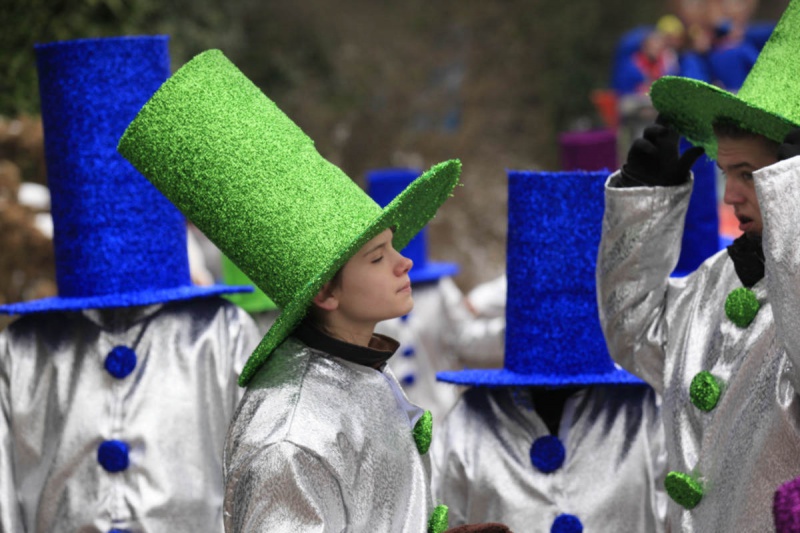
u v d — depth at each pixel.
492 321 14.44
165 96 7.30
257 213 7.13
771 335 7.41
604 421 9.52
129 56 9.66
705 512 7.66
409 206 7.30
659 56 27.81
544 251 9.57
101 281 9.68
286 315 6.85
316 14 34.84
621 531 9.30
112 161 9.65
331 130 33.09
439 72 37.25
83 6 19.27
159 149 7.30
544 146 37.22
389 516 7.16
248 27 32.44
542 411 9.73
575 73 37.84
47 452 9.69
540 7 38.78
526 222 9.63
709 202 11.23
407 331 15.95
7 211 14.72
